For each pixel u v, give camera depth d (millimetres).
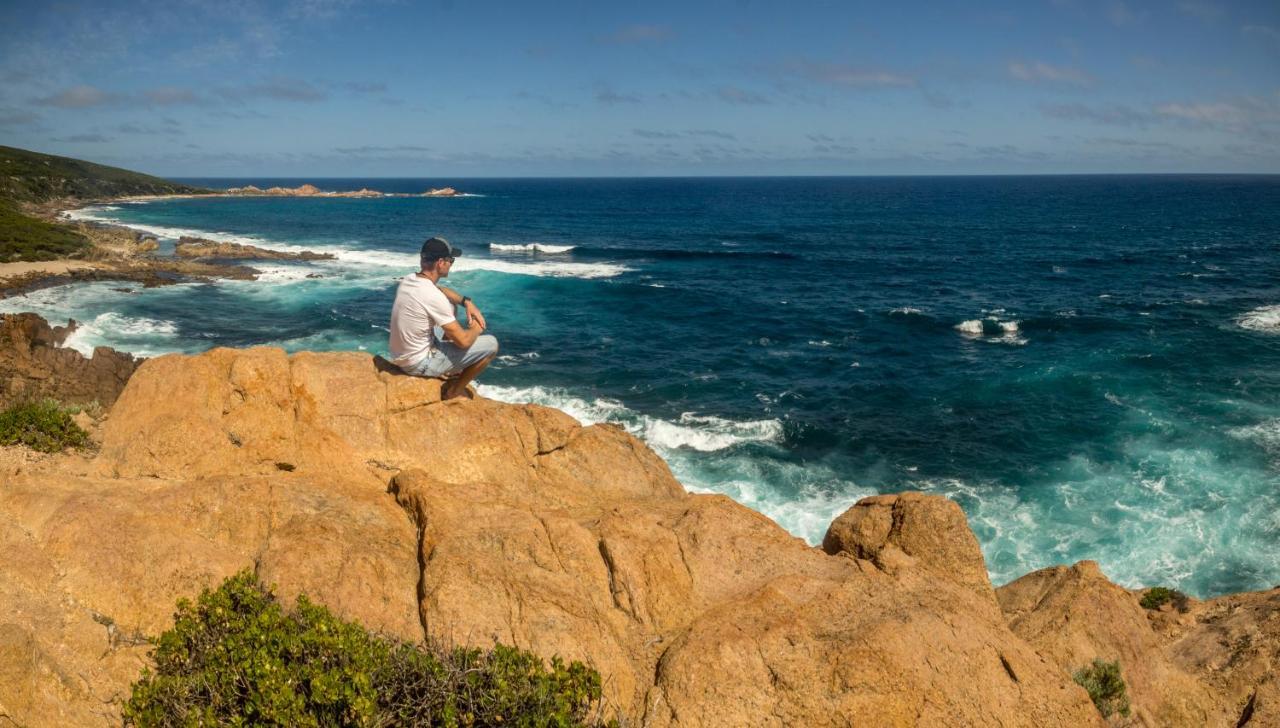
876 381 29391
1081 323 38594
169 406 7164
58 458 7070
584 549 6043
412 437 7211
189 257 57719
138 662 4859
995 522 18422
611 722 4699
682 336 36656
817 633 5566
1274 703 7250
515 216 118250
